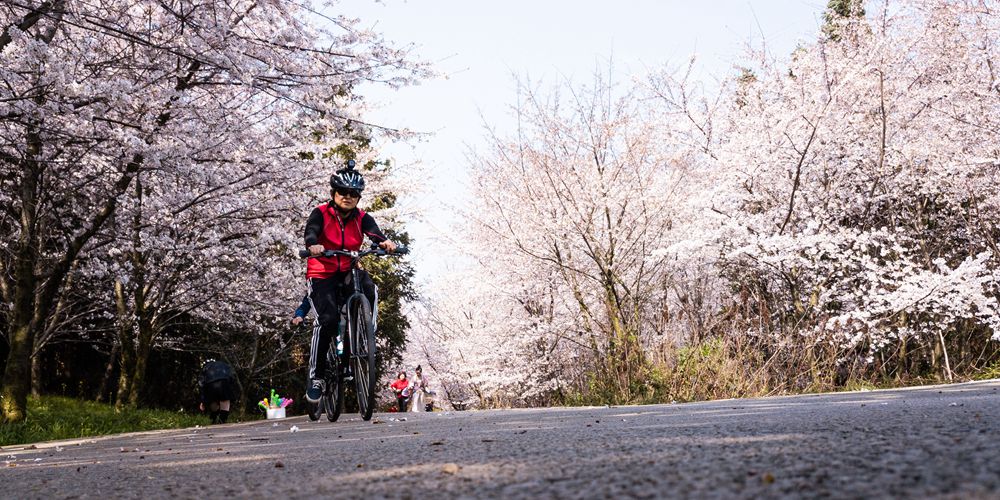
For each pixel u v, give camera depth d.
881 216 19.56
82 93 9.31
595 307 20.97
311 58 11.85
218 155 12.28
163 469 3.33
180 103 11.04
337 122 12.30
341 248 6.39
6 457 5.89
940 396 6.31
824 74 17.62
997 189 18.16
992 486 1.30
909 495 1.31
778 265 17.28
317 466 2.83
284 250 17.48
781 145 17.66
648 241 18.83
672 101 19.61
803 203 18.50
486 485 1.88
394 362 31.36
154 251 14.29
